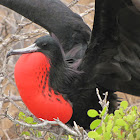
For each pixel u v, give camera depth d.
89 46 14.36
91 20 20.52
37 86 13.97
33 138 14.25
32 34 17.77
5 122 18.72
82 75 14.82
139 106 18.88
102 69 14.80
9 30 19.30
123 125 12.08
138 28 13.69
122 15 13.48
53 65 14.31
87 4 20.73
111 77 14.95
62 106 14.38
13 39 16.34
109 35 14.01
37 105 14.08
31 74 13.84
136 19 13.50
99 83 15.02
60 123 12.56
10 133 18.41
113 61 14.66
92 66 14.79
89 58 14.70
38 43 14.30
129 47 14.27
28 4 16.86
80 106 14.88
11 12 19.83
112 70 14.79
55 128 14.34
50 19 16.92
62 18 16.94
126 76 14.79
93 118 15.02
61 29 16.83
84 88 14.87
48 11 16.95
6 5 17.08
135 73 14.73
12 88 20.06
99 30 13.88
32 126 12.68
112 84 15.05
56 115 14.33
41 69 14.03
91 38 14.09
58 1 17.45
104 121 12.52
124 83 15.07
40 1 17.06
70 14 17.12
